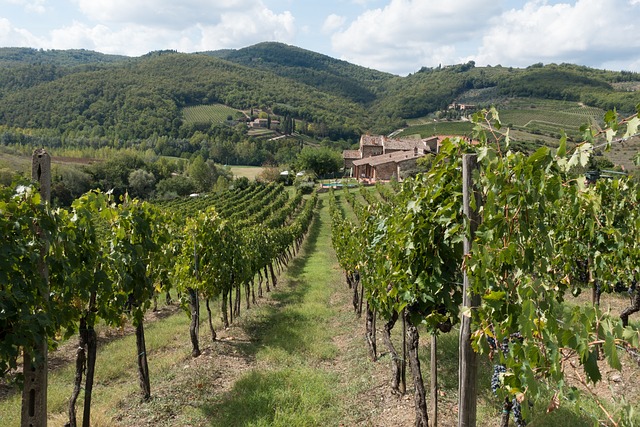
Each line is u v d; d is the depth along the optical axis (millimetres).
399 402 6156
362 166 72312
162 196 65562
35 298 4043
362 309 12219
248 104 158125
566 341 2438
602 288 8117
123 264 5805
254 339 9695
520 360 2740
